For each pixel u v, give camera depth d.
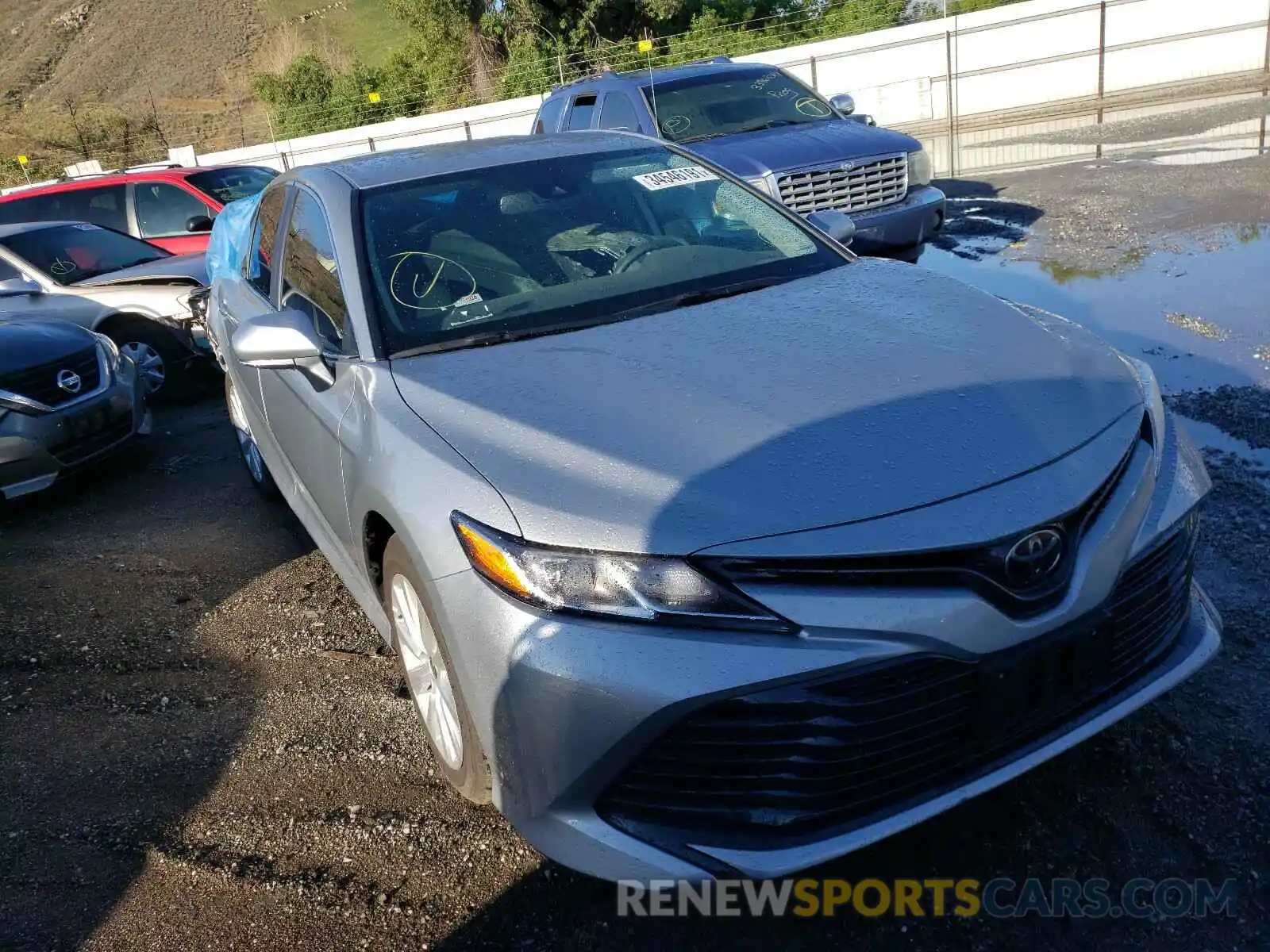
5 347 5.60
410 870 2.51
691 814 2.03
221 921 2.42
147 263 8.30
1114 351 2.69
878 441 2.14
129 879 2.59
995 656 2.01
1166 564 2.31
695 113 8.55
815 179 7.15
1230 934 2.07
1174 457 2.45
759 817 2.00
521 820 2.19
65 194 10.20
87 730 3.30
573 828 2.10
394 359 2.77
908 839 2.42
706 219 3.44
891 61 19.36
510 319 2.89
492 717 2.14
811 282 3.06
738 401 2.29
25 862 2.69
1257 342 5.12
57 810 2.90
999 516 2.01
